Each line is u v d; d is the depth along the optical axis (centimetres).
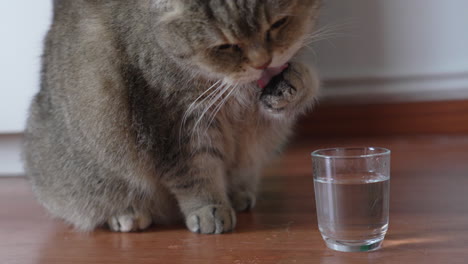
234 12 72
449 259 68
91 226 84
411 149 123
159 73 78
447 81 140
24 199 102
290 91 79
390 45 141
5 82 113
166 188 83
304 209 87
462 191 90
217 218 79
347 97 148
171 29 74
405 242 72
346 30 142
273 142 89
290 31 76
